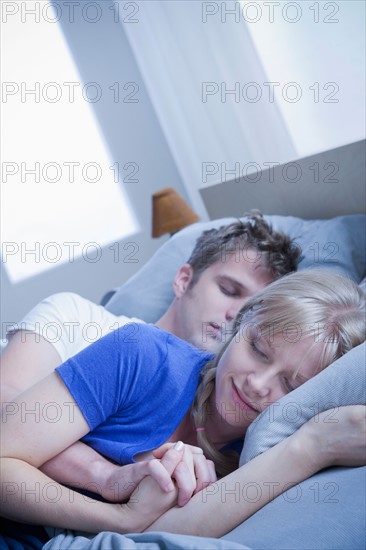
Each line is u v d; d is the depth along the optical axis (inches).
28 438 36.4
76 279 127.1
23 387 48.0
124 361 38.8
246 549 27.3
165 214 91.6
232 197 81.4
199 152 97.7
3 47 123.0
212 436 40.9
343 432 32.9
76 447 38.2
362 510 29.1
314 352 37.6
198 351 42.9
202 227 72.2
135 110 131.1
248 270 59.1
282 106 83.9
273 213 77.2
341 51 73.8
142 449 37.9
